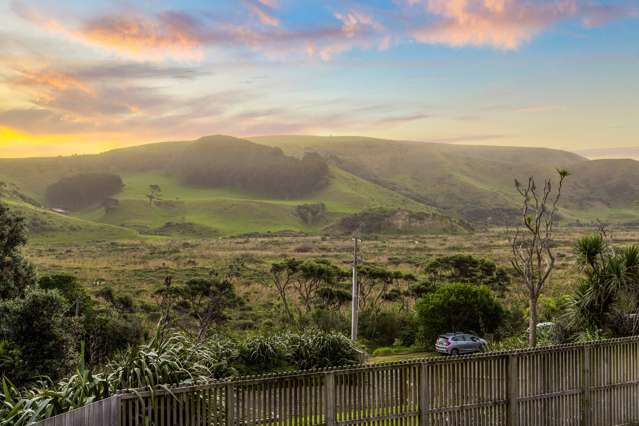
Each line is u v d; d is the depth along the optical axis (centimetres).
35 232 18512
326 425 959
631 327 1705
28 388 1546
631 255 1733
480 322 3575
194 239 19512
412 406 1022
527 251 2147
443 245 14200
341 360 2033
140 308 4659
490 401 1084
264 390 924
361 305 5134
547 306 3180
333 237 18325
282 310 4975
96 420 813
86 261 10188
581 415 1172
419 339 3769
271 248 14012
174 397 866
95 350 2545
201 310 4272
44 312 1752
